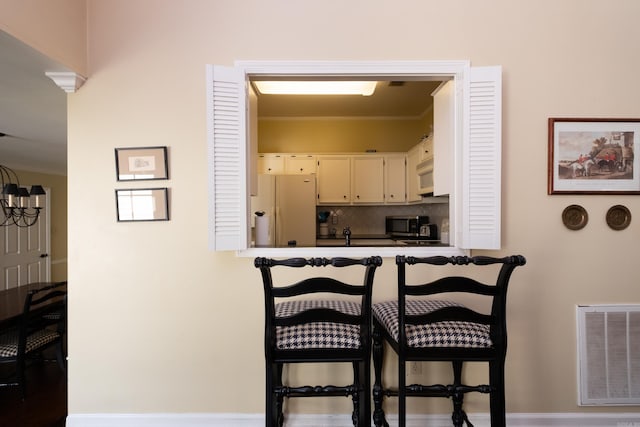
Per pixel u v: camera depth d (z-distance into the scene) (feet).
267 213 12.73
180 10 5.85
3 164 14.74
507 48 5.82
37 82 5.92
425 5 5.83
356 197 13.62
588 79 5.82
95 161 5.88
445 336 4.16
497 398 4.21
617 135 5.80
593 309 5.82
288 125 14.38
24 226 16.15
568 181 5.82
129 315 5.88
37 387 7.79
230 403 5.88
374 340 5.23
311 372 5.91
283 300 5.94
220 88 5.52
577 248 5.86
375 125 14.44
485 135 5.60
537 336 5.88
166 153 5.84
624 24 5.81
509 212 5.87
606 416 5.84
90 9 5.85
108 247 5.89
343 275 5.89
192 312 5.89
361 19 5.84
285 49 5.84
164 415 5.86
